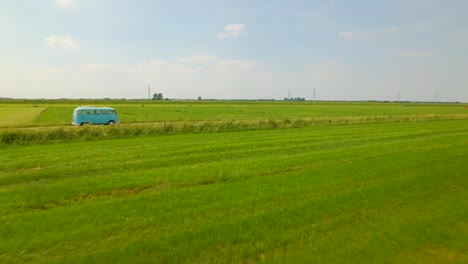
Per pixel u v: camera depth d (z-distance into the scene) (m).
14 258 4.29
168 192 7.64
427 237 5.02
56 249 4.57
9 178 9.28
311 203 6.62
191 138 20.53
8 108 77.81
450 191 7.53
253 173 9.95
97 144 17.56
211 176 9.48
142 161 12.30
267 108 93.50
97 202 6.97
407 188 7.77
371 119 37.09
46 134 18.36
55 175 10.03
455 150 14.04
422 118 40.97
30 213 6.14
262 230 5.26
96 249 4.59
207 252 4.50
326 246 4.69
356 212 6.11
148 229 5.34
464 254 4.53
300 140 19.44
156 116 52.59
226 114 60.78
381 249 4.60
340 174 9.43
